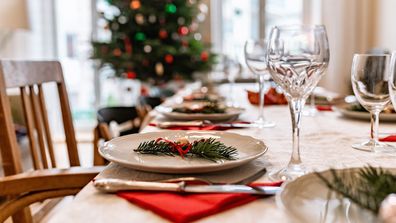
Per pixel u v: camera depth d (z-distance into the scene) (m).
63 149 4.29
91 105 5.25
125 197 0.54
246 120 1.23
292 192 0.51
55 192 0.86
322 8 4.56
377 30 4.39
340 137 0.96
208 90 2.62
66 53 5.19
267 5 5.02
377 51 3.42
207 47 4.52
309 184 0.54
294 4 4.98
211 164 0.62
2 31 4.41
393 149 0.83
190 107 1.30
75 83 5.23
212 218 0.49
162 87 4.37
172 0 4.14
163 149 0.73
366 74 0.83
